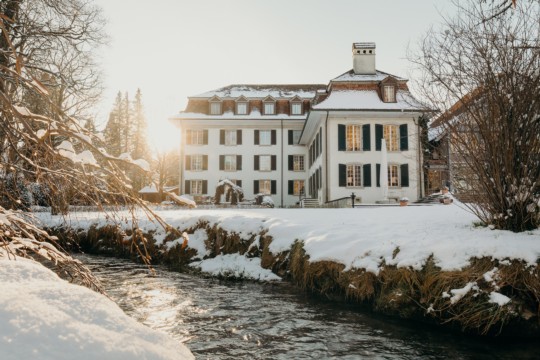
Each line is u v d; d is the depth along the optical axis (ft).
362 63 100.32
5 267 7.27
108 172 7.70
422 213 36.52
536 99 19.63
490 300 16.90
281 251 30.25
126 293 26.35
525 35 19.81
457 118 22.02
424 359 14.94
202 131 123.95
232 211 52.26
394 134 90.68
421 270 19.49
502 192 21.02
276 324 19.27
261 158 125.29
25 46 36.81
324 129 90.74
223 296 25.39
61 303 5.82
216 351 15.92
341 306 21.98
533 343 16.10
